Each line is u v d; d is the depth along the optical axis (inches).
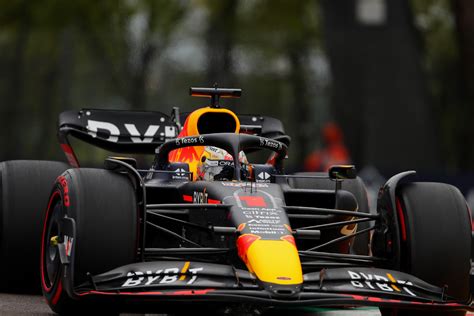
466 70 3649.1
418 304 777.6
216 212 856.3
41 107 6747.1
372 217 876.6
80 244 792.3
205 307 933.8
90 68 6515.8
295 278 750.5
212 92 1111.6
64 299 818.8
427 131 3405.5
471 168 4138.8
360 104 3417.8
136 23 5718.5
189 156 1002.1
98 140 1273.4
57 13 5585.6
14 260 1016.9
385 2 3380.9
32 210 1017.5
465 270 846.5
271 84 6520.7
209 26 5885.8
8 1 5506.9
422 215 844.0
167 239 999.0
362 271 802.8
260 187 872.3
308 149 5826.8
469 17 3612.2
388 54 3385.8
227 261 840.9
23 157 6786.4
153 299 733.9
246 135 942.4
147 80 5610.2
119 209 810.2
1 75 6633.9
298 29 6220.5
